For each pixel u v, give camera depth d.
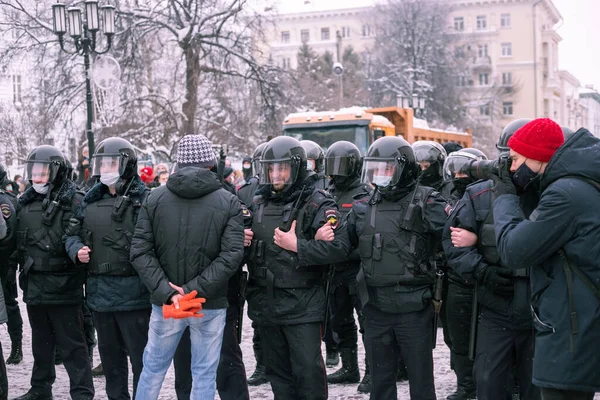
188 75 25.38
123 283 4.93
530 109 70.00
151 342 4.43
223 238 4.39
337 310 6.11
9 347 7.84
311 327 4.55
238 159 27.08
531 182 3.70
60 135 25.59
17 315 7.03
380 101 46.44
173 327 4.40
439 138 21.42
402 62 46.69
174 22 25.53
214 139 26.41
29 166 5.27
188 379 5.24
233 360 5.04
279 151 4.59
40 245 5.24
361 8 71.81
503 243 3.52
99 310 4.95
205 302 4.37
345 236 4.57
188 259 4.34
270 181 4.61
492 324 4.11
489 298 4.09
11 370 6.76
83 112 24.66
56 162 5.28
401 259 4.39
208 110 27.08
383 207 4.53
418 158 6.23
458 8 71.19
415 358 4.42
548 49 74.00
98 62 14.39
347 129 16.06
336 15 73.06
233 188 6.95
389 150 4.45
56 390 6.01
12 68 25.95
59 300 5.26
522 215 3.65
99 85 14.42
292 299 4.54
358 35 72.44
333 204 4.60
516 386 5.27
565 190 3.32
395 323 4.46
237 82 26.55
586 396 3.37
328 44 72.50
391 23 47.69
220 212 4.39
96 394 5.89
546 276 3.43
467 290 5.23
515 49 70.31
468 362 5.44
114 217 4.95
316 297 4.60
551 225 3.32
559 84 79.06
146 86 25.52
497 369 4.10
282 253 4.56
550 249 3.35
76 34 14.23
